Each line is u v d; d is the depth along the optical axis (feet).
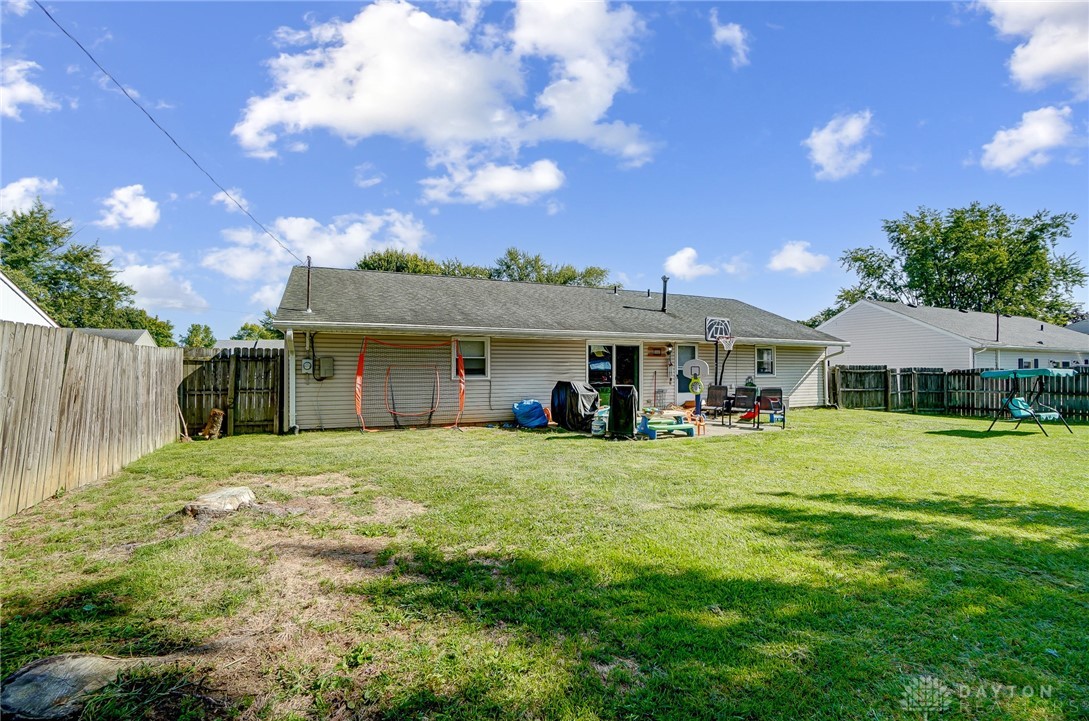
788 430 37.47
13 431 14.28
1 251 112.37
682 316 54.29
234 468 21.81
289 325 33.35
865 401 57.72
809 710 6.72
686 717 6.56
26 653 7.75
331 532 13.53
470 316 40.93
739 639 8.37
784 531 13.76
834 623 8.89
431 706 6.73
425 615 9.14
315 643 8.20
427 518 14.83
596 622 8.88
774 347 55.47
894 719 6.55
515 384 43.11
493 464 23.31
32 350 15.08
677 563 11.45
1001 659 7.90
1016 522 14.70
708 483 19.58
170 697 6.71
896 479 20.48
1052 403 46.83
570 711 6.64
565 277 147.74
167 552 11.89
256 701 6.75
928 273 114.52
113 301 128.16
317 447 28.55
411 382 39.50
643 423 33.60
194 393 34.14
